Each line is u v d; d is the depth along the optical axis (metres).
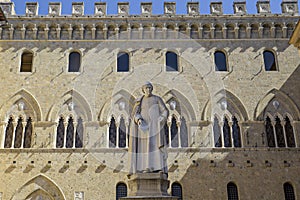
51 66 42.53
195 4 44.53
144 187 18.42
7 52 42.88
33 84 41.75
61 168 38.62
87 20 43.81
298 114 40.94
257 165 38.97
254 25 44.00
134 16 44.00
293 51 43.34
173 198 17.94
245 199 37.88
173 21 43.97
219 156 39.25
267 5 44.66
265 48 43.47
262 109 41.06
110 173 38.56
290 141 40.34
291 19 43.97
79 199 37.69
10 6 44.00
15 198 37.69
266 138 40.03
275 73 42.50
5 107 40.84
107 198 37.75
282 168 38.88
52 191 37.97
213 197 37.91
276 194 38.03
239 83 42.16
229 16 44.00
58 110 40.84
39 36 43.56
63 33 43.75
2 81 41.75
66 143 40.00
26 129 40.34
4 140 39.81
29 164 38.56
